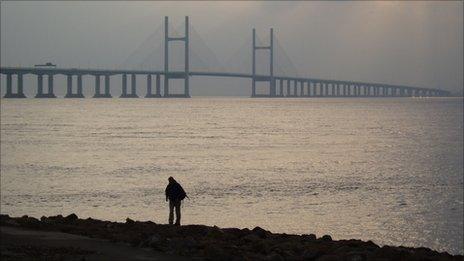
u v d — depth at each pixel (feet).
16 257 136.87
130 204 466.29
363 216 450.30
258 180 589.32
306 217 440.45
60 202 475.72
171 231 164.35
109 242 153.89
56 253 140.97
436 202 502.38
